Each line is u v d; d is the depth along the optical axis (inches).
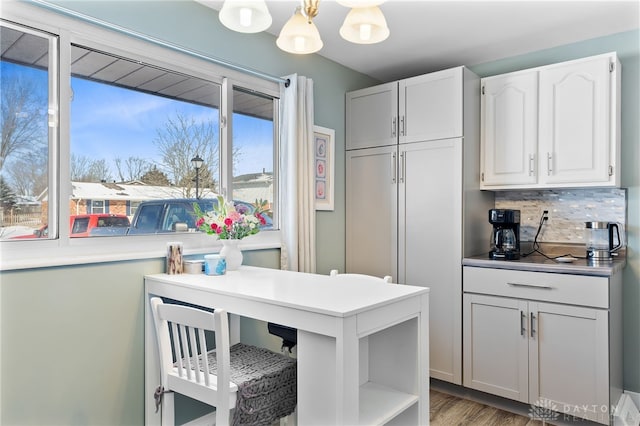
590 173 105.0
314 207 116.7
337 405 54.3
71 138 77.6
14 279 67.8
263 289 70.2
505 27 109.0
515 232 114.0
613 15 102.4
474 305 110.6
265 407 67.2
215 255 88.0
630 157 110.4
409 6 98.2
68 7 76.0
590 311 93.0
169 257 84.6
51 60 74.6
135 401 83.3
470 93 117.6
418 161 121.9
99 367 78.0
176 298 78.2
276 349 108.9
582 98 106.2
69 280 74.0
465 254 114.2
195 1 95.2
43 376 71.1
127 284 82.0
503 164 117.9
